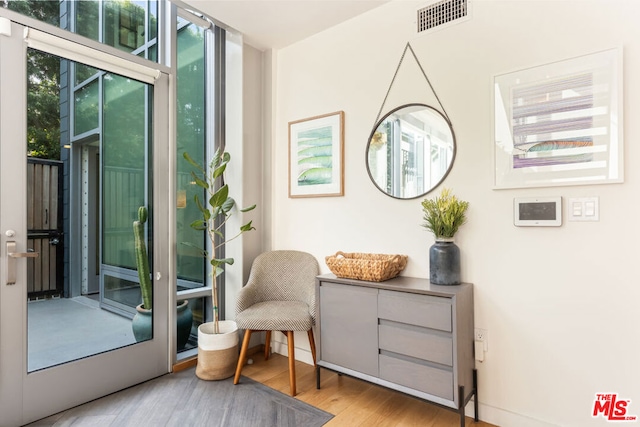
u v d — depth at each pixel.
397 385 1.92
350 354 2.12
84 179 2.15
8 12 1.81
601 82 1.64
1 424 1.77
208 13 2.47
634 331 1.58
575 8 1.71
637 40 1.57
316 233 2.73
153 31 2.61
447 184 2.10
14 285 1.83
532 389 1.81
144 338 2.39
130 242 2.35
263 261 2.76
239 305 2.42
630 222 1.58
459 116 2.06
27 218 1.90
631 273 1.58
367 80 2.45
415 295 1.86
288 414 1.98
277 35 2.78
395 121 2.31
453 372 1.74
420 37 2.21
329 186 2.63
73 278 2.09
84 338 2.12
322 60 2.71
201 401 2.11
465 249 2.02
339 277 2.22
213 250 2.57
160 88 2.49
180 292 2.73
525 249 1.85
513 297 1.88
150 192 2.45
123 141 2.33
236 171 2.88
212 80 2.93
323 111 2.70
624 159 1.59
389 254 2.33
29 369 1.89
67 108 2.07
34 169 1.94
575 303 1.71
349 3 2.35
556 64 1.75
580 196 1.70
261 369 2.60
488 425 1.89
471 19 2.02
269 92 3.00
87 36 2.27
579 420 1.69
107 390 2.16
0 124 1.79
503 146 1.90
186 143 2.82
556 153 1.75
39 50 1.93
